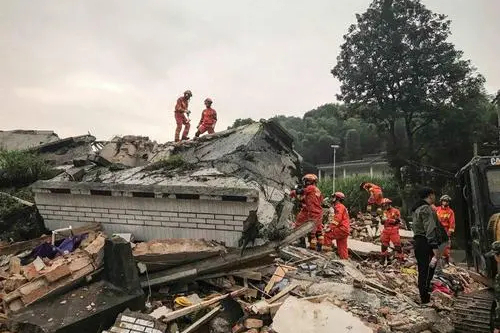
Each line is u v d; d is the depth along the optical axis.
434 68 27.33
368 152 46.78
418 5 28.06
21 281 5.55
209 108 12.23
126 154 10.07
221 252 6.41
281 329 5.04
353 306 5.92
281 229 7.49
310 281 6.55
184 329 5.28
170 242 6.47
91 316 5.03
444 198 10.38
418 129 29.14
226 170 8.06
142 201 7.17
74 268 5.64
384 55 27.94
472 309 6.04
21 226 7.84
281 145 9.28
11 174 9.54
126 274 5.53
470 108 27.88
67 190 7.61
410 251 11.47
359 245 11.25
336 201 9.16
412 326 5.53
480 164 6.13
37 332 4.80
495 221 5.77
